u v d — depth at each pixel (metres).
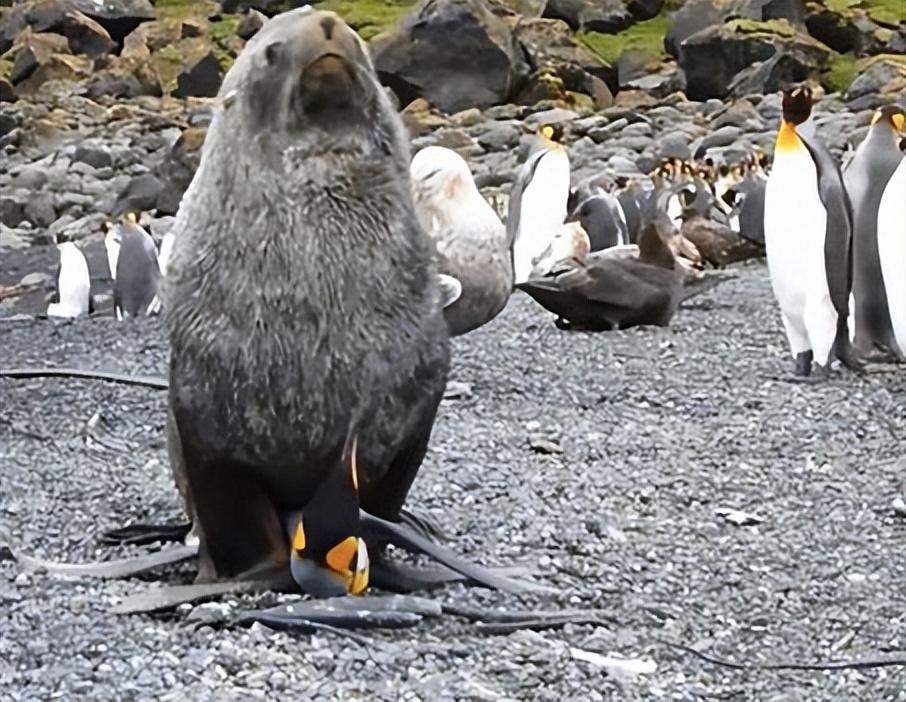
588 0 75.62
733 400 17.56
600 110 66.12
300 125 8.82
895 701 8.52
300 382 9.04
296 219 8.88
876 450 15.05
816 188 18.20
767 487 13.54
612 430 15.80
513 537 11.63
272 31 9.00
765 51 67.31
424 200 17.59
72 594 9.79
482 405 16.97
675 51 71.50
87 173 55.44
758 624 9.92
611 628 9.61
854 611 10.21
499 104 66.81
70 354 21.36
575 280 22.95
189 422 9.23
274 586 9.54
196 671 8.38
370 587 9.94
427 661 8.66
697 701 8.37
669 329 23.20
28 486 13.09
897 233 17.59
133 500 12.62
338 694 8.09
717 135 54.75
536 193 32.25
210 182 9.09
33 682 8.22
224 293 9.01
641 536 11.95
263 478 9.41
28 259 42.41
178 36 79.00
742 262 35.31
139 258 30.09
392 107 9.35
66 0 79.62
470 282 17.55
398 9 78.94
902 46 69.88
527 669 8.66
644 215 35.88
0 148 61.16
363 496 9.59
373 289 9.05
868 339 20.20
